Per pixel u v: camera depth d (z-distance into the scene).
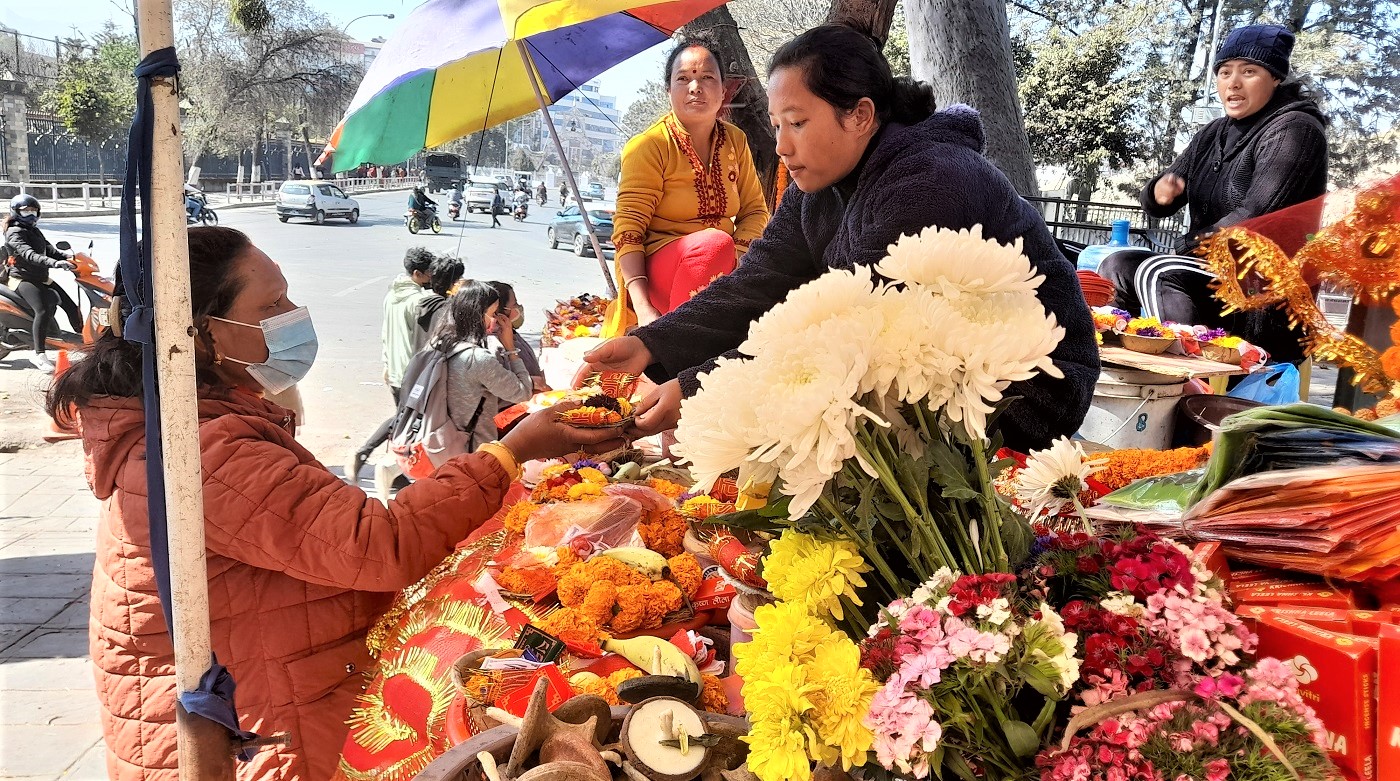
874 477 0.96
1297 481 1.10
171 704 1.81
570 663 1.46
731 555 1.43
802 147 1.77
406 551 1.70
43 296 9.38
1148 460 1.86
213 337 1.78
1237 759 0.80
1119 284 4.30
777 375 0.93
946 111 1.79
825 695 0.88
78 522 5.51
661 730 1.12
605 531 1.79
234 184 32.25
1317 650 0.95
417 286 6.20
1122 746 0.81
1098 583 0.91
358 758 1.56
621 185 3.27
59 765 3.11
